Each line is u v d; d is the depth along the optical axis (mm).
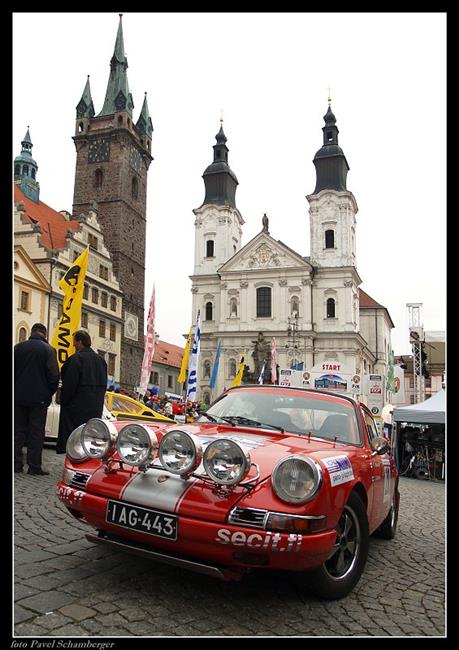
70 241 41312
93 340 44969
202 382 58594
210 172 65062
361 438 4586
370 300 76438
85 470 3715
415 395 31609
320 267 57812
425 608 3686
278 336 56281
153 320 25969
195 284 61844
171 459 3383
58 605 3074
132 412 13391
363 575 4410
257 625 3082
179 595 3387
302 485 3150
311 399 4922
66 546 4238
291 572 3510
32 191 47469
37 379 7273
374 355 73500
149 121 64062
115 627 2871
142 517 3283
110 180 56938
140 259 59469
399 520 7586
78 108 59250
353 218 61656
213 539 3053
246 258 59562
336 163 60875
